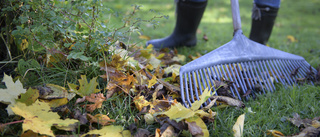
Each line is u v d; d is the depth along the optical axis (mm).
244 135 1267
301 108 1412
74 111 1284
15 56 1464
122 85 1369
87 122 1265
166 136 1199
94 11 1351
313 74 1684
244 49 1570
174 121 1244
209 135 1252
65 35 1381
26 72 1337
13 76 1417
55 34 1422
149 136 1220
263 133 1284
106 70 1365
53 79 1396
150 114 1296
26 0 1277
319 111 1387
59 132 1221
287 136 1242
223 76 1566
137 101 1334
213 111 1375
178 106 1264
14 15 1395
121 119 1290
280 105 1431
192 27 2020
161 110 1323
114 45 1450
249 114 1361
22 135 1151
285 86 1569
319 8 4582
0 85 1302
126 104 1357
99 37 1334
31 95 1249
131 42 1736
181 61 1870
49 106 1229
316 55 2150
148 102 1334
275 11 1833
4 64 1439
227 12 3730
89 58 1292
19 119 1233
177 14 2000
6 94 1226
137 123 1273
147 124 1284
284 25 3326
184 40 2074
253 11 1868
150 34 2471
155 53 1804
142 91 1383
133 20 1446
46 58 1428
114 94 1375
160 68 1604
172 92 1435
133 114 1332
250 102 1451
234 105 1375
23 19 1273
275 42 2420
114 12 1415
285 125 1323
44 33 1307
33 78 1391
